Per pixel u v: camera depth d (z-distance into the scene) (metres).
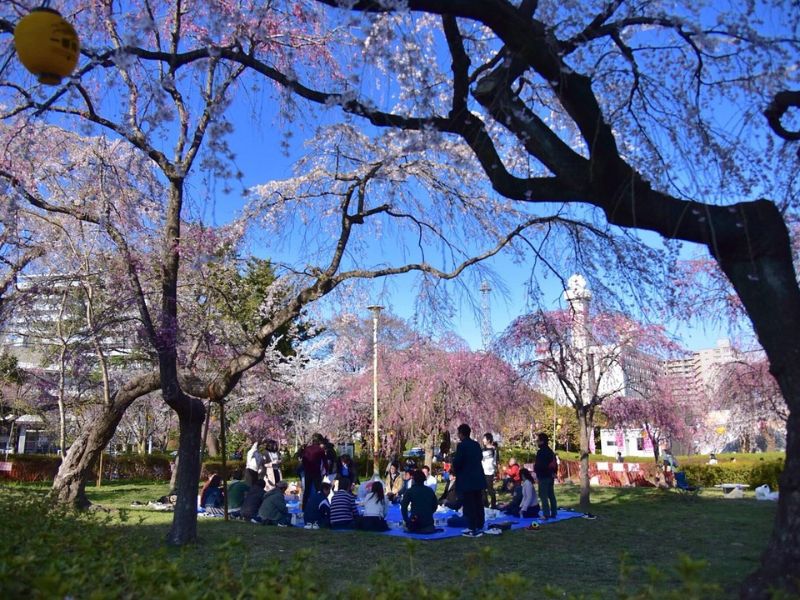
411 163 8.30
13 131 8.02
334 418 24.89
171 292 7.86
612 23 5.25
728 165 4.96
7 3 5.46
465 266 8.53
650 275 6.54
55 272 11.57
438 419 21.33
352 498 10.06
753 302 4.83
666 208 4.82
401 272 8.79
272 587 2.53
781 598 3.00
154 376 10.42
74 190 10.16
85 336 10.73
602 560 7.29
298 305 8.54
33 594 2.54
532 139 5.09
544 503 11.48
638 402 19.11
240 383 20.75
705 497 16.83
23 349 22.19
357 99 5.27
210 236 9.68
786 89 5.34
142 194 9.34
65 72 3.92
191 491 7.41
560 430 35.09
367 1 4.58
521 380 16.59
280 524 10.20
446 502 12.68
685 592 2.38
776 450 32.09
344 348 26.17
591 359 14.50
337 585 5.45
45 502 6.09
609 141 4.71
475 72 5.69
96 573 2.76
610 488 19.45
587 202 5.23
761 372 16.53
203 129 7.96
